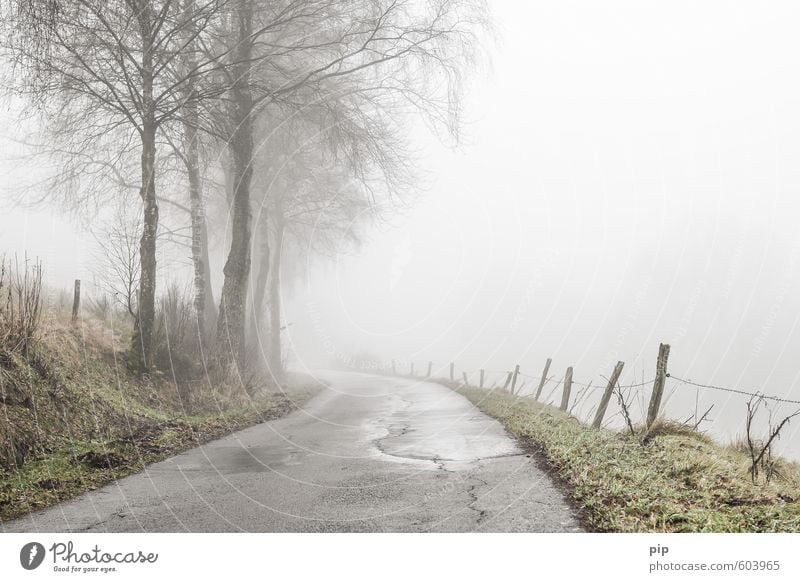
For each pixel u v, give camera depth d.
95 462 7.80
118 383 11.59
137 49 13.45
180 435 10.33
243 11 14.89
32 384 8.92
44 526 5.52
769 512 5.29
